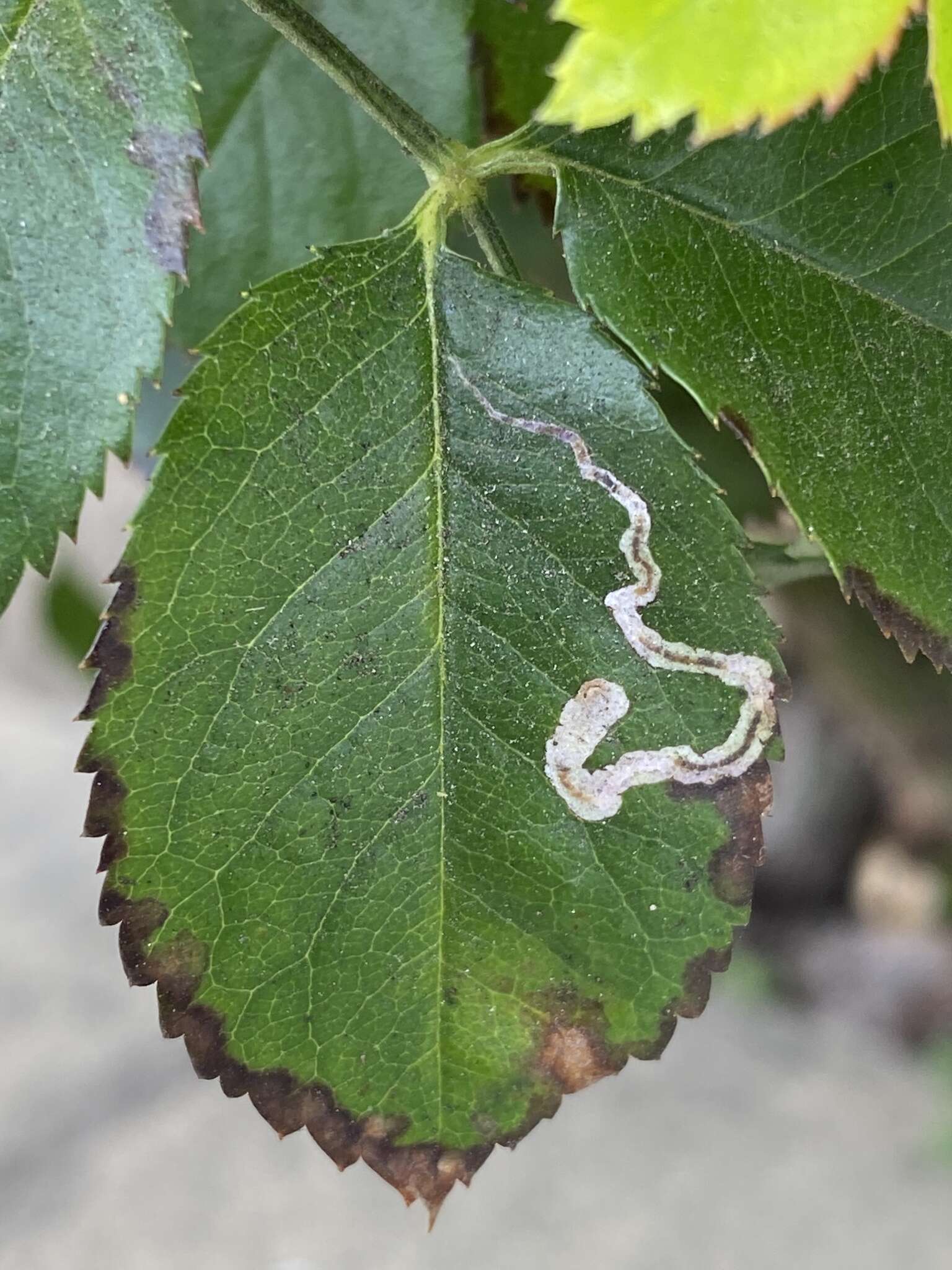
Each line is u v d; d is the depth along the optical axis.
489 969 0.08
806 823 0.37
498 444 0.07
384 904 0.08
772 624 0.07
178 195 0.07
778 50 0.05
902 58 0.07
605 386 0.07
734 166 0.07
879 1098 0.32
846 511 0.07
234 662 0.07
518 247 0.11
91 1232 0.28
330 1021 0.08
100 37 0.07
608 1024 0.08
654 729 0.08
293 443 0.07
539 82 0.09
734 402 0.07
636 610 0.07
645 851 0.08
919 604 0.07
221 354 0.07
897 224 0.07
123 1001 0.34
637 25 0.05
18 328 0.07
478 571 0.07
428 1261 0.28
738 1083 0.33
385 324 0.07
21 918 0.37
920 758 0.19
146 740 0.07
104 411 0.07
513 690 0.08
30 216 0.07
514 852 0.08
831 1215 0.28
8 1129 0.30
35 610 0.16
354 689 0.07
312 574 0.07
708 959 0.08
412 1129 0.08
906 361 0.08
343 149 0.10
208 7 0.10
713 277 0.07
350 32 0.10
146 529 0.07
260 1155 0.30
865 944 0.36
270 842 0.07
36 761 0.44
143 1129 0.31
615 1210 0.29
